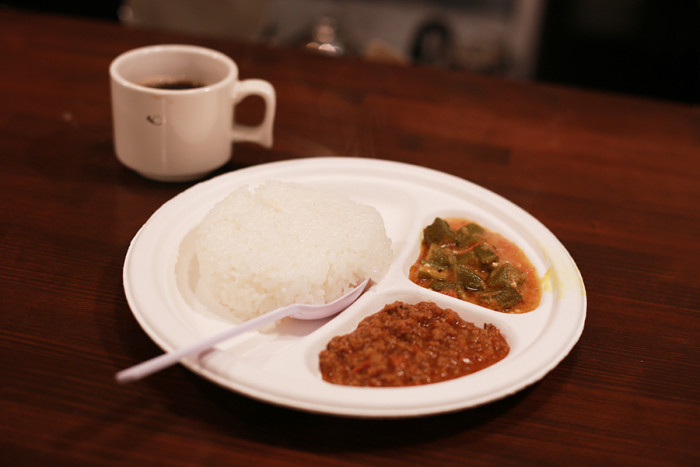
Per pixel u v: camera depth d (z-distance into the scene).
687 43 1.05
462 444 0.35
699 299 0.47
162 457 0.33
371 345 0.38
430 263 0.45
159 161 0.50
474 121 0.65
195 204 0.47
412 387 0.35
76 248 0.45
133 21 1.00
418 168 0.53
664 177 0.60
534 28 1.23
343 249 0.42
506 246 0.48
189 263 0.44
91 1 1.07
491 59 1.17
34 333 0.38
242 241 0.41
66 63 0.67
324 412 0.34
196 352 0.34
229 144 0.53
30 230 0.46
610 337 0.43
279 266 0.40
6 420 0.34
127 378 0.32
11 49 0.67
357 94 0.67
